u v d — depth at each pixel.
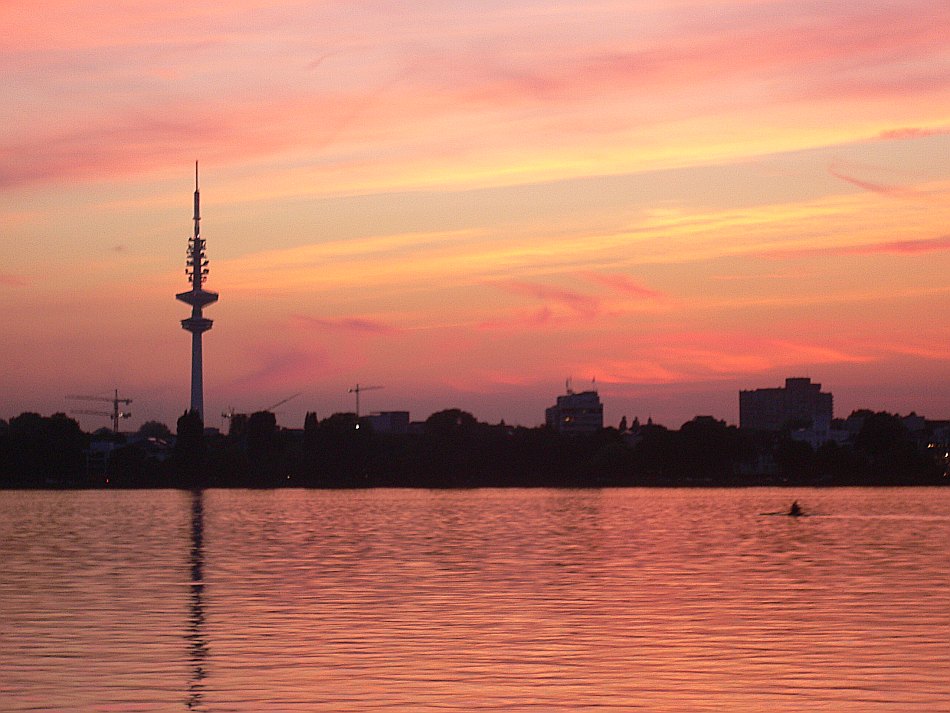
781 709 47.66
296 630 66.75
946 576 94.81
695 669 55.16
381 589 87.06
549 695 50.06
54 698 49.91
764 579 93.12
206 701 49.34
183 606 77.38
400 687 51.69
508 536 154.75
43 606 77.56
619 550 126.94
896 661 56.84
